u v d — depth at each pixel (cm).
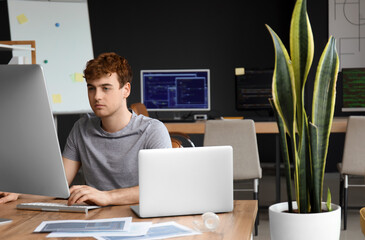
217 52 770
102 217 146
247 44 764
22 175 143
